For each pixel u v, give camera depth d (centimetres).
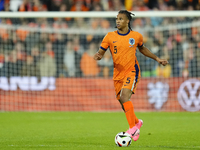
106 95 4478
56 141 1966
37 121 3136
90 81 4503
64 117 3541
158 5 6103
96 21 5734
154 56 1945
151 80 4450
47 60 5134
